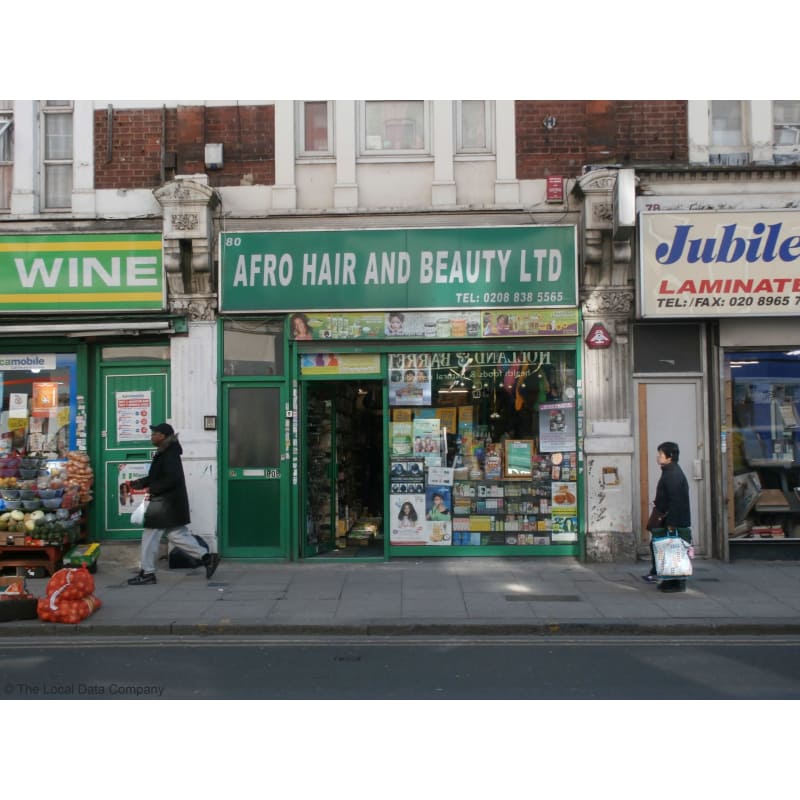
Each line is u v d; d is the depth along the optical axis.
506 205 11.12
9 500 10.50
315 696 6.13
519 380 11.35
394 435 11.41
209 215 11.13
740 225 10.76
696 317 10.88
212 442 11.21
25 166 11.38
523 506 11.34
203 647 7.65
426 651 7.47
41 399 11.52
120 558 11.27
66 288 11.21
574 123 11.24
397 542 11.37
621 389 11.12
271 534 11.23
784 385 11.37
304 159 11.36
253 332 11.32
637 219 10.83
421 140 11.44
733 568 10.80
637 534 11.27
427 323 11.12
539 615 8.41
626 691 6.23
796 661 7.05
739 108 11.34
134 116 11.42
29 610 8.34
